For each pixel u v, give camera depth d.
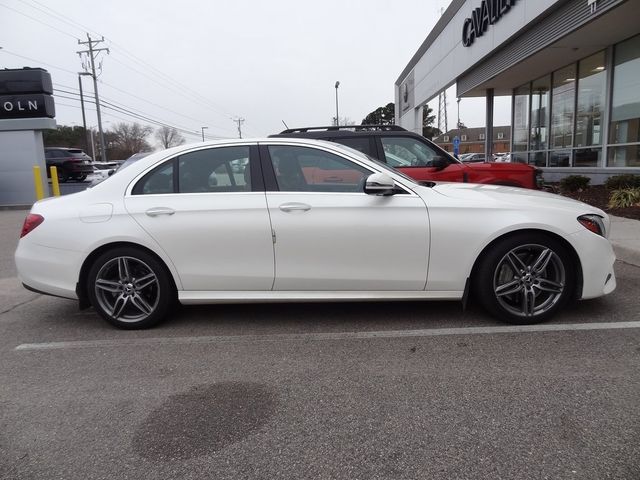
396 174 4.22
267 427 2.80
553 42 12.83
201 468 2.47
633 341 3.76
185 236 4.16
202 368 3.60
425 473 2.37
